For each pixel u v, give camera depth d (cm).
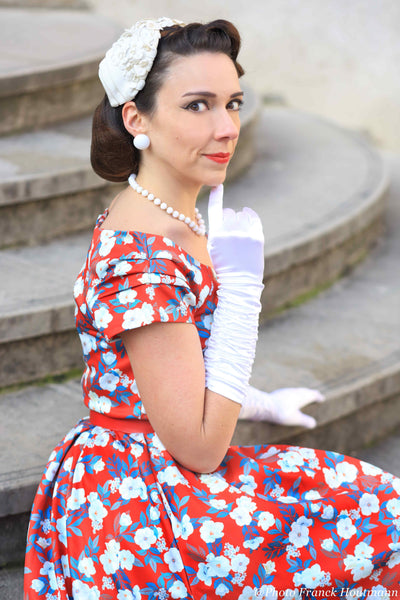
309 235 349
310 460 178
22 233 336
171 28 160
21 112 404
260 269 161
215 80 156
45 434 242
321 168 455
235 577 158
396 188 513
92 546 162
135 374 156
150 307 151
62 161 356
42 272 305
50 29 546
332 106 694
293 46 700
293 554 163
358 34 682
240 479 169
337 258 377
